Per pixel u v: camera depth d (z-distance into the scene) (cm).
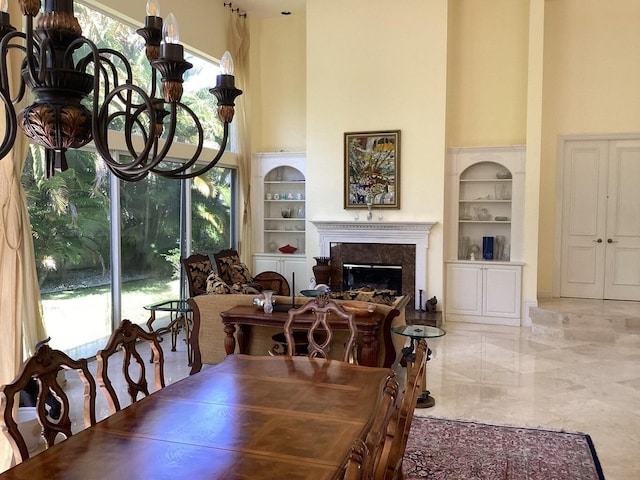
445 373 521
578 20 757
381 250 755
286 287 757
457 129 771
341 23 761
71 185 541
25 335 450
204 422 209
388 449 160
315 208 787
